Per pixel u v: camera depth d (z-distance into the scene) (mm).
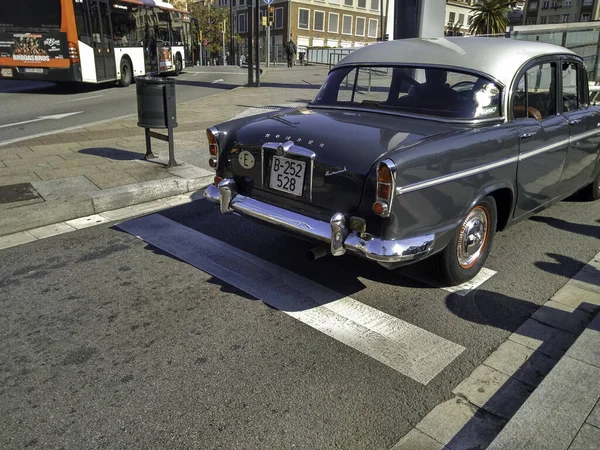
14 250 4785
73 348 3301
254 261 4578
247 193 4113
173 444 2518
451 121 3883
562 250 4879
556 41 13914
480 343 3371
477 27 61406
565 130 4770
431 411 2746
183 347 3314
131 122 10914
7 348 3297
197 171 6930
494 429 2623
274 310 3770
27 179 6395
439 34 11289
